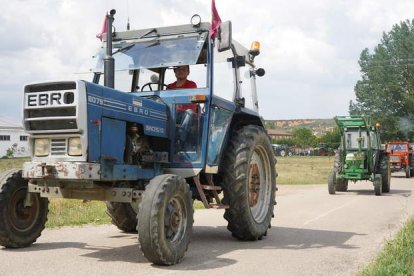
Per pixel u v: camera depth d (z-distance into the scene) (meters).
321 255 6.55
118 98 6.14
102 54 7.50
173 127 6.95
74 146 5.74
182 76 7.33
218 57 7.30
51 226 8.80
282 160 64.12
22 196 6.57
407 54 63.25
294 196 16.31
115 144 6.05
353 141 18.17
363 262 6.17
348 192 18.39
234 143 7.44
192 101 6.84
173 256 5.77
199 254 6.55
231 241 7.61
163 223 5.65
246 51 8.34
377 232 8.54
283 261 6.16
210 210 11.98
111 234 8.05
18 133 59.47
